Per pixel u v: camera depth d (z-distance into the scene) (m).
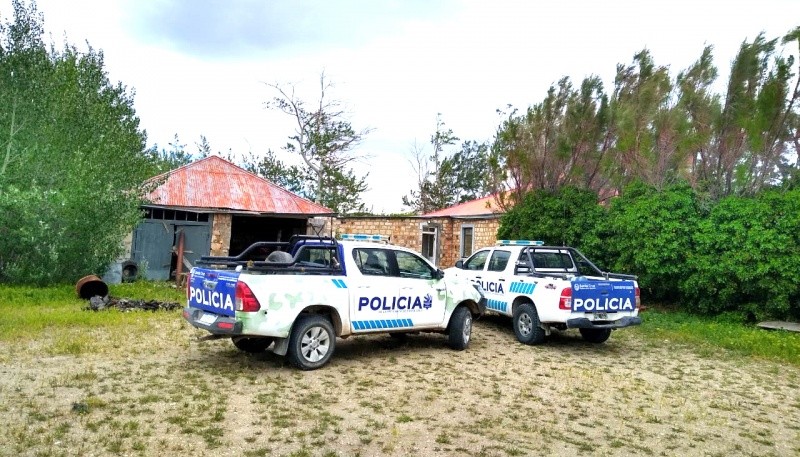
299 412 5.19
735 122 13.30
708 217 12.46
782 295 10.72
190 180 20.36
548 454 4.46
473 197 41.69
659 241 12.27
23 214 12.65
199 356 7.29
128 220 14.21
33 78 14.20
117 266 15.42
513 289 9.73
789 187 12.81
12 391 5.45
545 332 9.19
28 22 14.63
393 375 6.77
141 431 4.54
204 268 7.12
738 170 13.02
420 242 23.08
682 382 7.17
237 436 4.54
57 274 13.26
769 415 5.92
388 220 23.31
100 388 5.66
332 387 6.11
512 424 5.16
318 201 34.56
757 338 9.85
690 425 5.44
